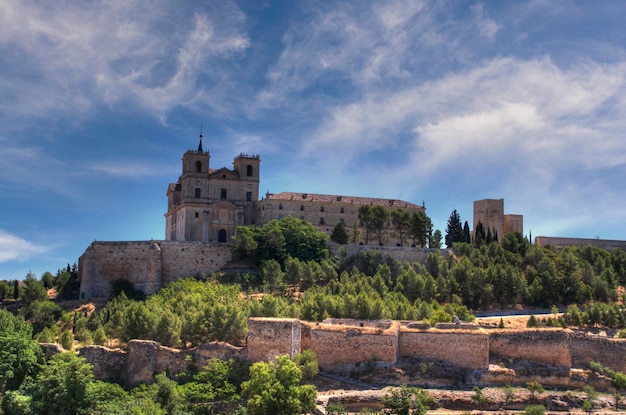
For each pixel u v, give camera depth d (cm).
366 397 7381
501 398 7625
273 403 6594
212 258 16625
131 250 16338
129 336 9538
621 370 8706
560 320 11362
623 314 11775
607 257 16950
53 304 14138
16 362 7919
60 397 7175
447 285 13912
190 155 19862
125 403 7281
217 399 7600
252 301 10931
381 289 13250
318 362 8250
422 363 8138
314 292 12419
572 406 7638
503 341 8525
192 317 9631
